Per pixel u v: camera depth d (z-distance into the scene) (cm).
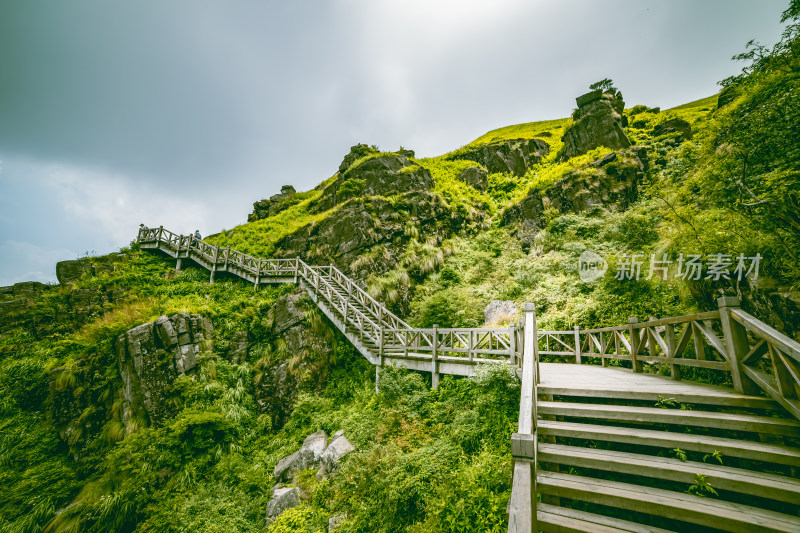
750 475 280
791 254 478
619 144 1948
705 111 2409
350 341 1252
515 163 2684
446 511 457
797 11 531
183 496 766
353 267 1580
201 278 1661
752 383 373
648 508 276
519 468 250
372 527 535
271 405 1081
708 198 661
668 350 529
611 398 451
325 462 775
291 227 2073
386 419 781
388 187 2062
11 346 1271
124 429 953
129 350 1042
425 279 1588
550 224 1598
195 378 1061
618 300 920
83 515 750
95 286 1491
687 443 322
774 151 548
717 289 611
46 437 986
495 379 650
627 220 1270
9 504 799
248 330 1279
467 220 1961
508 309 1173
